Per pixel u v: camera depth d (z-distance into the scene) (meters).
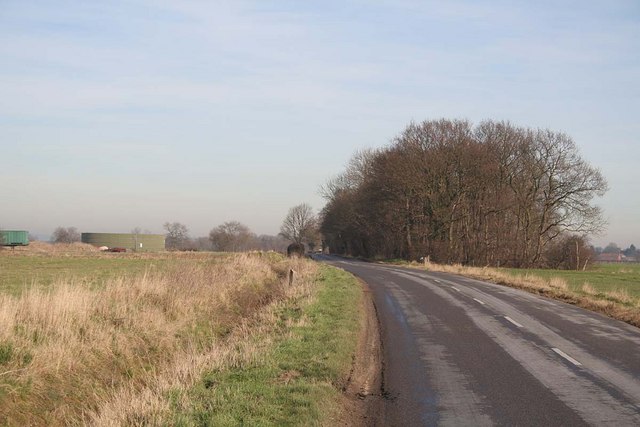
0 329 9.40
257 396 7.82
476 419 7.36
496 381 9.29
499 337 13.34
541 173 55.16
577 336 13.51
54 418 8.20
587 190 54.31
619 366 10.34
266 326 14.19
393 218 59.19
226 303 18.38
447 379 9.44
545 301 21.16
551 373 9.82
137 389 10.03
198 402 7.55
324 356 10.30
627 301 21.56
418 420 7.34
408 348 12.05
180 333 13.78
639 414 7.53
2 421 7.55
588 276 40.22
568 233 56.12
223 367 9.53
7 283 20.42
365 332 13.99
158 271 20.84
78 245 75.56
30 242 75.88
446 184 55.69
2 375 8.34
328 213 89.81
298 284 24.47
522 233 56.69
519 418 7.38
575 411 7.66
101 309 12.96
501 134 56.56
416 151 56.16
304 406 7.41
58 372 9.23
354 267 46.03
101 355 10.72
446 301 20.58
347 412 7.69
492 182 55.16
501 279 31.47
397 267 47.31
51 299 11.62
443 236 56.94
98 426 7.32
